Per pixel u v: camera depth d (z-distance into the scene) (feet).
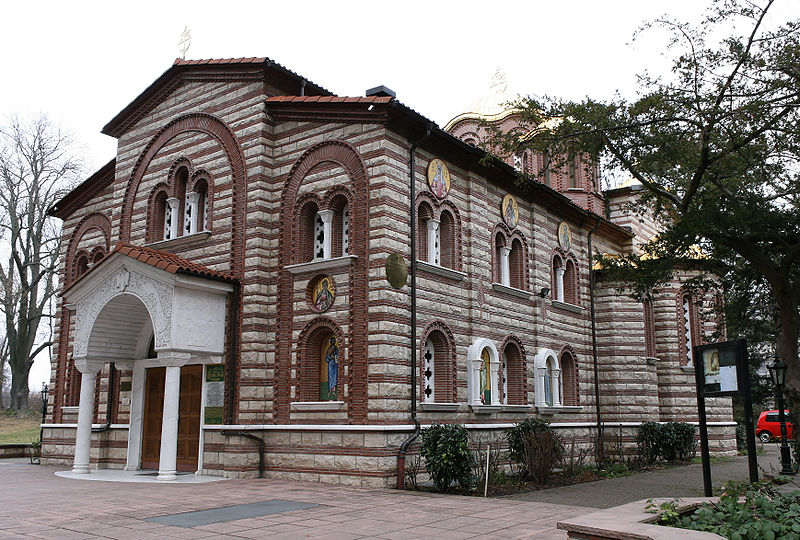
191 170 72.54
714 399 102.06
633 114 57.16
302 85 70.44
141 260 61.98
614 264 73.77
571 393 88.69
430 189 66.39
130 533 35.91
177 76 75.15
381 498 49.49
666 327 100.78
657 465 84.02
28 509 43.70
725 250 70.49
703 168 57.52
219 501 47.14
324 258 62.28
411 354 59.98
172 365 60.54
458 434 55.21
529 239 83.76
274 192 66.85
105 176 88.02
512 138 61.98
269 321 64.18
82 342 67.26
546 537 34.40
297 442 60.39
